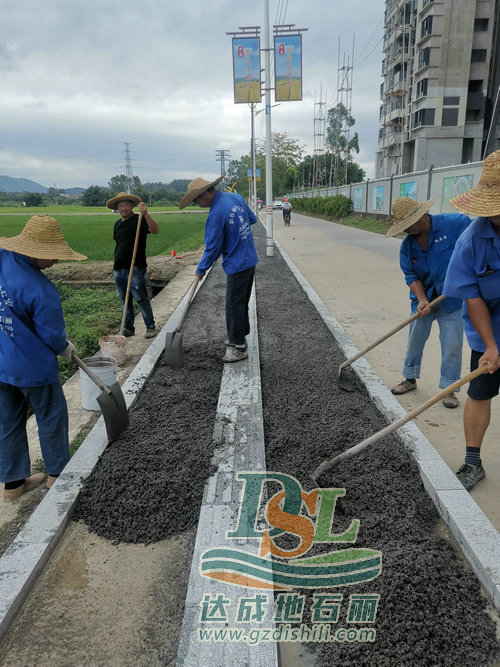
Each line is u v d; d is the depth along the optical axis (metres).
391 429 2.84
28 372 2.92
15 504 3.16
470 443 3.08
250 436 3.52
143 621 2.20
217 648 1.97
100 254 15.12
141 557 2.57
